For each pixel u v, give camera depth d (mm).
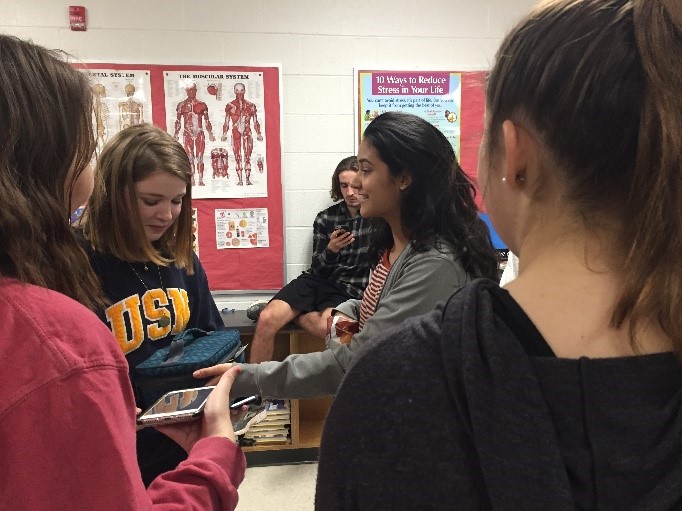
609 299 407
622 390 385
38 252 593
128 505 548
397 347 437
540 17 436
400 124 1271
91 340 570
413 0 2906
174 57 2766
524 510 364
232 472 810
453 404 403
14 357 519
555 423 386
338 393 457
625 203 411
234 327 2586
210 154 2834
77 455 529
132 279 1332
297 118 2910
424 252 1239
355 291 2729
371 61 2920
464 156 2980
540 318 416
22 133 591
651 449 376
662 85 374
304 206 2973
